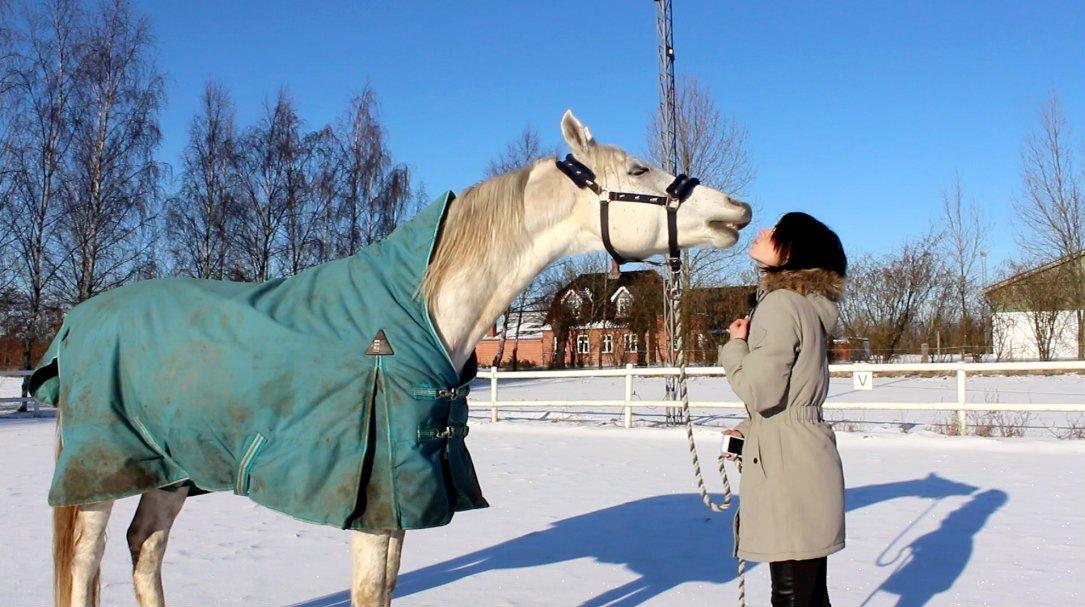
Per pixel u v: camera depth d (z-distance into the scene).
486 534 5.17
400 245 2.95
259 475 2.67
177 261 22.81
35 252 18.42
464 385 2.96
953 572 4.18
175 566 4.41
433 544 4.92
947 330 38.44
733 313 27.38
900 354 37.50
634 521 5.54
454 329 2.88
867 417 12.73
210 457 2.80
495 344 49.78
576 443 10.19
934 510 5.74
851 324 40.00
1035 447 8.93
